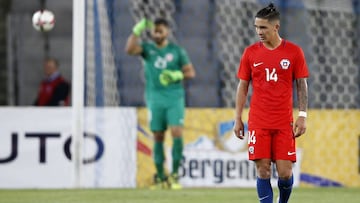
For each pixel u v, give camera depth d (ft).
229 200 90.07
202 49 147.84
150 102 112.78
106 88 126.11
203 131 116.37
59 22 159.33
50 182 113.09
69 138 113.50
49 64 137.49
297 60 68.08
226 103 142.51
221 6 147.13
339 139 119.55
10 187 112.47
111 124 114.73
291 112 68.33
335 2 142.20
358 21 142.41
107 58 126.72
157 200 89.76
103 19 126.21
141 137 115.65
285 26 145.38
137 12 145.38
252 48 68.95
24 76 155.12
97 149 114.21
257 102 68.13
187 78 114.42
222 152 116.37
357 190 109.40
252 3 144.46
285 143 67.67
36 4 160.66
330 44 142.00
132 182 115.03
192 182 115.65
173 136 111.34
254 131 68.03
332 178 119.03
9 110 112.98
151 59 113.29
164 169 117.29
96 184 113.91
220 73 143.64
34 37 157.99
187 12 149.18
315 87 139.95
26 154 112.98
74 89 109.81
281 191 70.74
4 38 156.66
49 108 113.39
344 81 141.18
